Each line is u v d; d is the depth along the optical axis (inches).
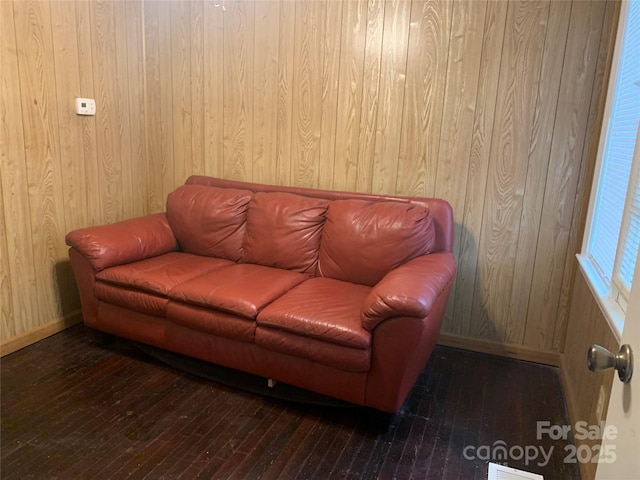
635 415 28.9
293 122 113.7
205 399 83.7
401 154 105.2
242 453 70.1
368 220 94.7
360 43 104.0
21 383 86.8
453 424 78.2
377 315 68.9
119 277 93.1
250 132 118.5
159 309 89.4
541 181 95.6
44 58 98.8
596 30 87.2
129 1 118.0
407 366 70.2
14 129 94.7
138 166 127.6
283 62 111.7
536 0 89.9
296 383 79.4
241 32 114.1
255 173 120.5
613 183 77.8
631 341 31.2
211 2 115.1
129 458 68.4
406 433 75.6
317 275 99.7
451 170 101.8
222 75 118.2
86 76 108.8
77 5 104.7
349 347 72.0
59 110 103.5
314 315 75.5
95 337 106.3
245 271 98.0
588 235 91.1
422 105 101.5
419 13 98.3
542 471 68.0
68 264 109.8
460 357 102.7
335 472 66.7
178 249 115.8
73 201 109.4
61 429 74.2
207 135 123.2
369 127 106.7
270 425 76.9
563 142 92.8
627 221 64.1
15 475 64.4
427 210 94.0
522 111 94.6
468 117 98.5
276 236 102.1
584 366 76.0
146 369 93.4
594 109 89.7
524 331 101.9
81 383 87.6
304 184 116.0
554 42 90.1
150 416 78.3
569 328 95.2
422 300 67.2
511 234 99.7
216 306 82.0
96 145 113.8
